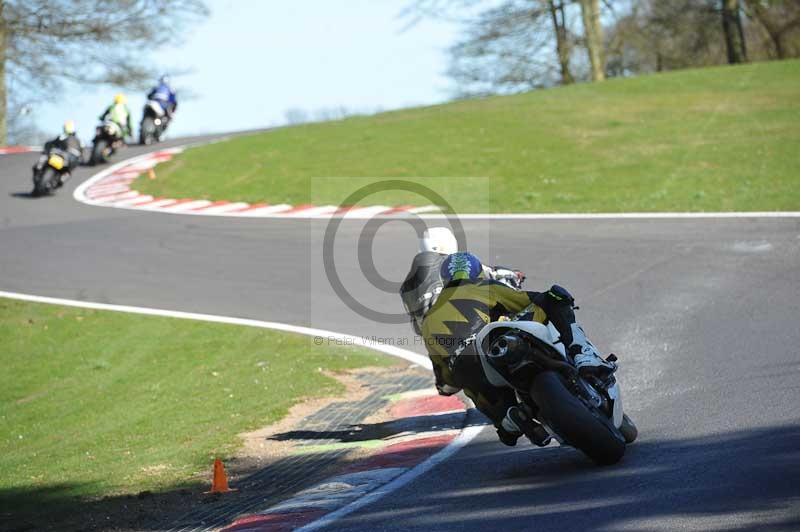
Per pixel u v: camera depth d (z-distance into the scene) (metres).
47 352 49.84
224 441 31.55
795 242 55.47
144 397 40.53
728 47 182.25
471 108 126.00
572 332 23.28
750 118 103.00
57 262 69.56
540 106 122.06
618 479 21.16
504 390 23.72
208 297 57.97
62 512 25.38
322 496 23.23
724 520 17.50
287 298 56.16
